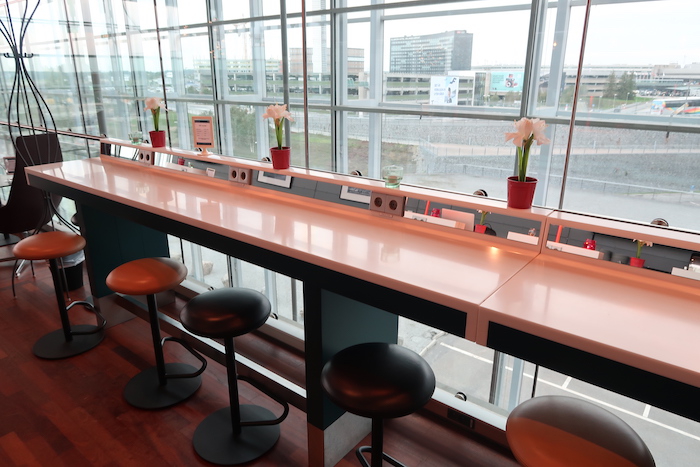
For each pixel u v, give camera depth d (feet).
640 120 16.71
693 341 3.10
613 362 3.04
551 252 4.59
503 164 20.59
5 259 10.22
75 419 6.58
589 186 18.20
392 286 4.06
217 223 5.62
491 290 3.85
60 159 11.71
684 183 16.72
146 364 7.84
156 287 6.15
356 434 6.11
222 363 7.08
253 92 21.72
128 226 8.89
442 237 5.17
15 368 7.73
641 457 3.09
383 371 3.95
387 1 21.30
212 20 20.56
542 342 3.32
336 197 6.20
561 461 3.06
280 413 6.70
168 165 8.61
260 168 7.07
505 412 6.80
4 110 15.83
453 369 15.46
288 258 4.87
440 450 6.00
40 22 14.28
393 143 22.97
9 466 5.80
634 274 4.17
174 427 6.43
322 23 21.24
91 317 9.41
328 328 5.24
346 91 22.18
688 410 2.82
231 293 5.59
